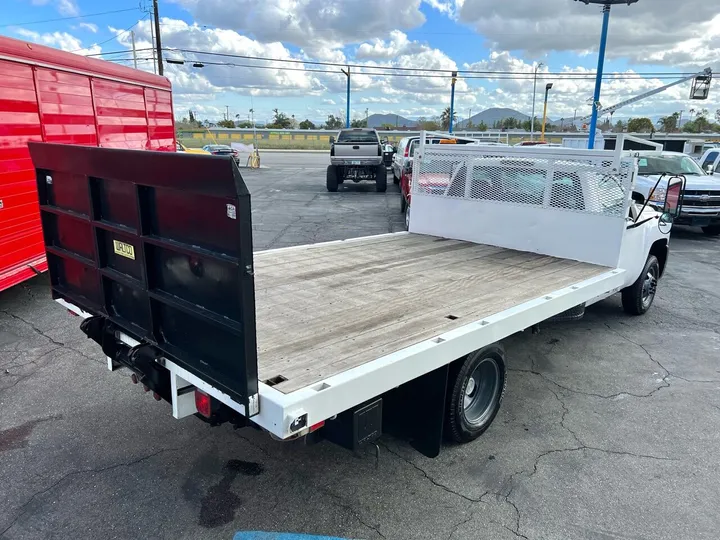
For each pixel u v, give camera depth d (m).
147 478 3.20
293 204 16.56
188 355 2.54
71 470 3.26
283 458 3.43
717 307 6.80
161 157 2.31
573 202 5.05
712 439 3.73
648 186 11.48
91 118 7.34
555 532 2.80
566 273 4.55
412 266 4.77
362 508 2.97
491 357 3.55
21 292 6.88
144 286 2.70
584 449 3.59
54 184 3.32
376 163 19.52
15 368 4.68
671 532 2.81
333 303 3.63
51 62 6.40
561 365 4.95
